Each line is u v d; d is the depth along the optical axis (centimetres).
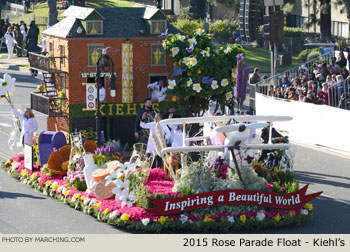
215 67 1994
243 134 1544
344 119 2405
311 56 4666
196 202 1486
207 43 2022
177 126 1925
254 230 1497
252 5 3938
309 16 5000
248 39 4003
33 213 1592
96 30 2102
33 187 1847
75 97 2109
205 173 1573
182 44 2000
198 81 1978
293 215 1541
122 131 2158
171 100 2175
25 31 5319
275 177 1753
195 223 1473
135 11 2200
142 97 2162
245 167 1598
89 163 1683
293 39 5194
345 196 1819
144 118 1988
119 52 2122
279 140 1897
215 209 1502
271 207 1538
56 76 2202
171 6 6994
